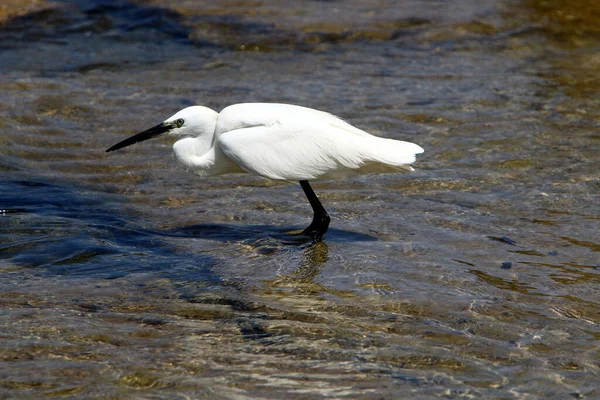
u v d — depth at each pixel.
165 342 8.68
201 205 13.18
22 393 7.55
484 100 18.41
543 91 19.02
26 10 23.44
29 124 16.39
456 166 14.84
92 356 8.30
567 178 14.30
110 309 9.46
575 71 20.39
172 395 7.64
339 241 11.78
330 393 7.77
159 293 9.97
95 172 14.52
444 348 8.73
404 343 8.81
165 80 19.58
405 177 14.33
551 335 9.12
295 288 10.22
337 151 11.13
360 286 10.29
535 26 23.23
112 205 13.08
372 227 12.31
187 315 9.38
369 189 13.84
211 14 23.88
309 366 8.27
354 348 8.67
